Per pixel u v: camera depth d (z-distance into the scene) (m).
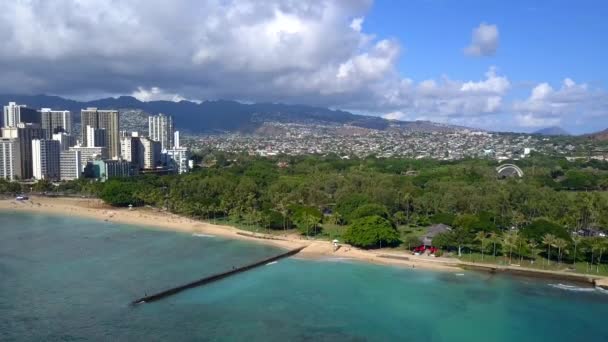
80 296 165.88
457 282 191.12
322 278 195.12
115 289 174.00
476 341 139.25
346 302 167.88
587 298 173.88
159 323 145.00
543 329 147.88
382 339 139.25
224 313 154.88
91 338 133.38
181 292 174.12
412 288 183.50
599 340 140.75
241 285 184.38
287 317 153.12
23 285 176.50
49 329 138.50
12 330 137.38
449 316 157.00
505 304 167.62
